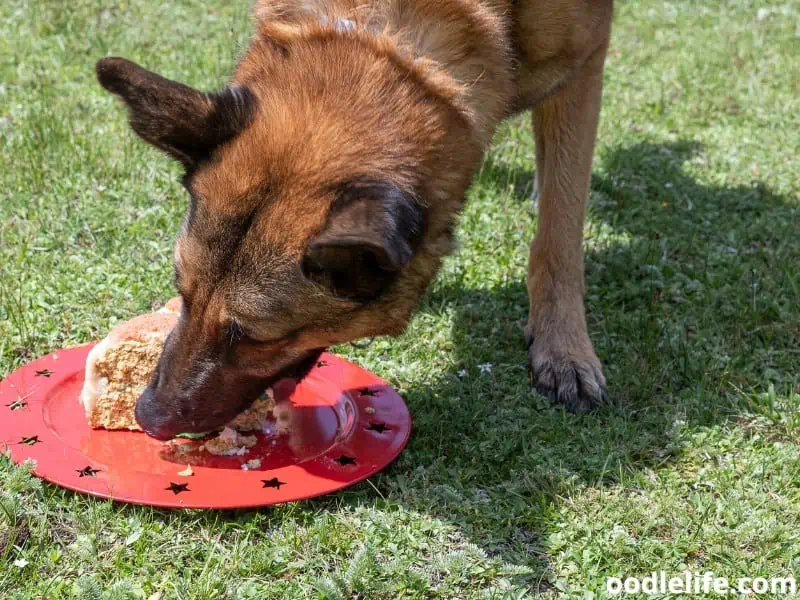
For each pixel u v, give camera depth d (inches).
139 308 55.8
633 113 80.3
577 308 54.8
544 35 49.4
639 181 71.8
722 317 58.9
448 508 46.6
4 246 59.2
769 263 62.8
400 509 46.0
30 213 61.7
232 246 42.8
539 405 52.6
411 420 50.1
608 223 66.9
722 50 93.9
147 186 65.0
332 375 52.3
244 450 48.0
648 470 49.3
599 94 53.9
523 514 46.6
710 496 47.7
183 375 44.7
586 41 50.9
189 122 43.1
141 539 43.8
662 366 54.9
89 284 56.7
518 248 63.4
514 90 49.5
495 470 48.6
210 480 45.7
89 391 47.9
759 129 78.3
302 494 45.3
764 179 71.7
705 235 66.1
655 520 46.6
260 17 47.7
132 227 61.0
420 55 44.9
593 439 50.7
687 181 71.3
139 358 47.8
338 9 45.6
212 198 42.9
